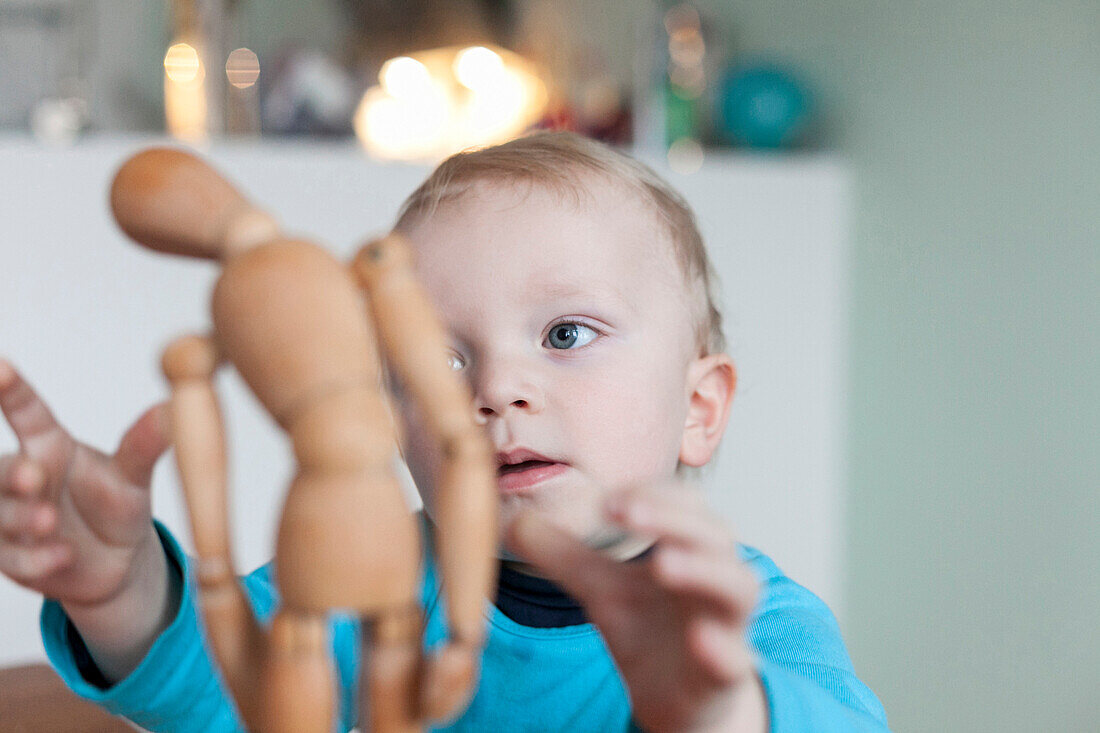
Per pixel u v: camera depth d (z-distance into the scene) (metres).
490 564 0.26
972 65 1.38
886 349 1.53
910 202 1.48
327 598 0.25
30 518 0.34
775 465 1.56
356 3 1.80
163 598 0.43
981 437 1.38
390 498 0.25
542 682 0.58
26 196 1.25
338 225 1.37
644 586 0.28
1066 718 1.25
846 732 0.34
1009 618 1.34
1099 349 1.20
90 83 1.62
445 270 0.55
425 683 0.26
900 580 1.52
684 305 0.61
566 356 0.54
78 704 0.66
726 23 1.83
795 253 1.55
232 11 1.52
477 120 1.58
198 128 1.48
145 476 0.36
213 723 0.45
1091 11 1.21
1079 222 1.23
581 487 0.53
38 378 1.27
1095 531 1.21
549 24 1.86
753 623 0.56
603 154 0.63
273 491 1.37
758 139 1.60
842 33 1.59
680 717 0.28
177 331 1.32
